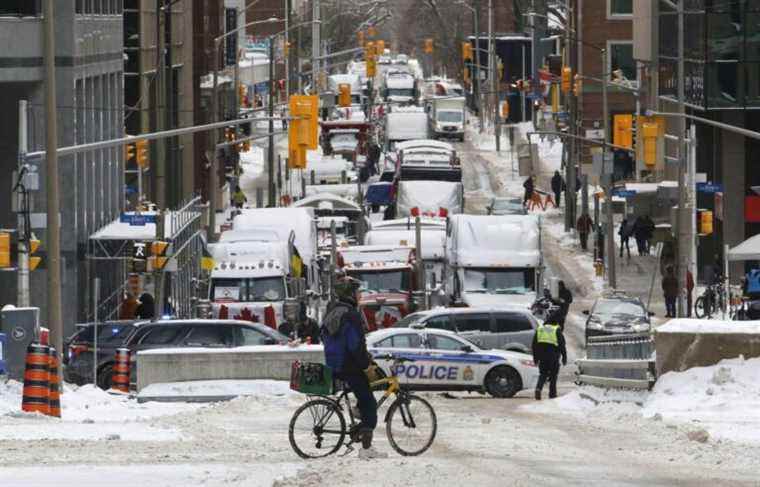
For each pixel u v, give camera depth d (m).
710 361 55.78
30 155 76.00
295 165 95.38
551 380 74.75
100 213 128.12
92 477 36.03
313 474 35.28
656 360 56.50
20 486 34.44
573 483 35.53
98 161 127.50
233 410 60.41
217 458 40.44
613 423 52.53
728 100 141.75
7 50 106.31
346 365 39.75
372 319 112.31
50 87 69.38
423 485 33.78
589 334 105.12
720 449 43.06
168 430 49.53
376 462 37.84
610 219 137.62
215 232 153.12
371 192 191.12
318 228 150.00
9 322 65.00
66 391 67.62
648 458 41.03
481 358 79.19
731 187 144.25
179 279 119.50
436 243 127.56
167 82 146.12
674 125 169.25
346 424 43.78
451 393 81.81
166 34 146.50
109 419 57.56
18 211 75.88
